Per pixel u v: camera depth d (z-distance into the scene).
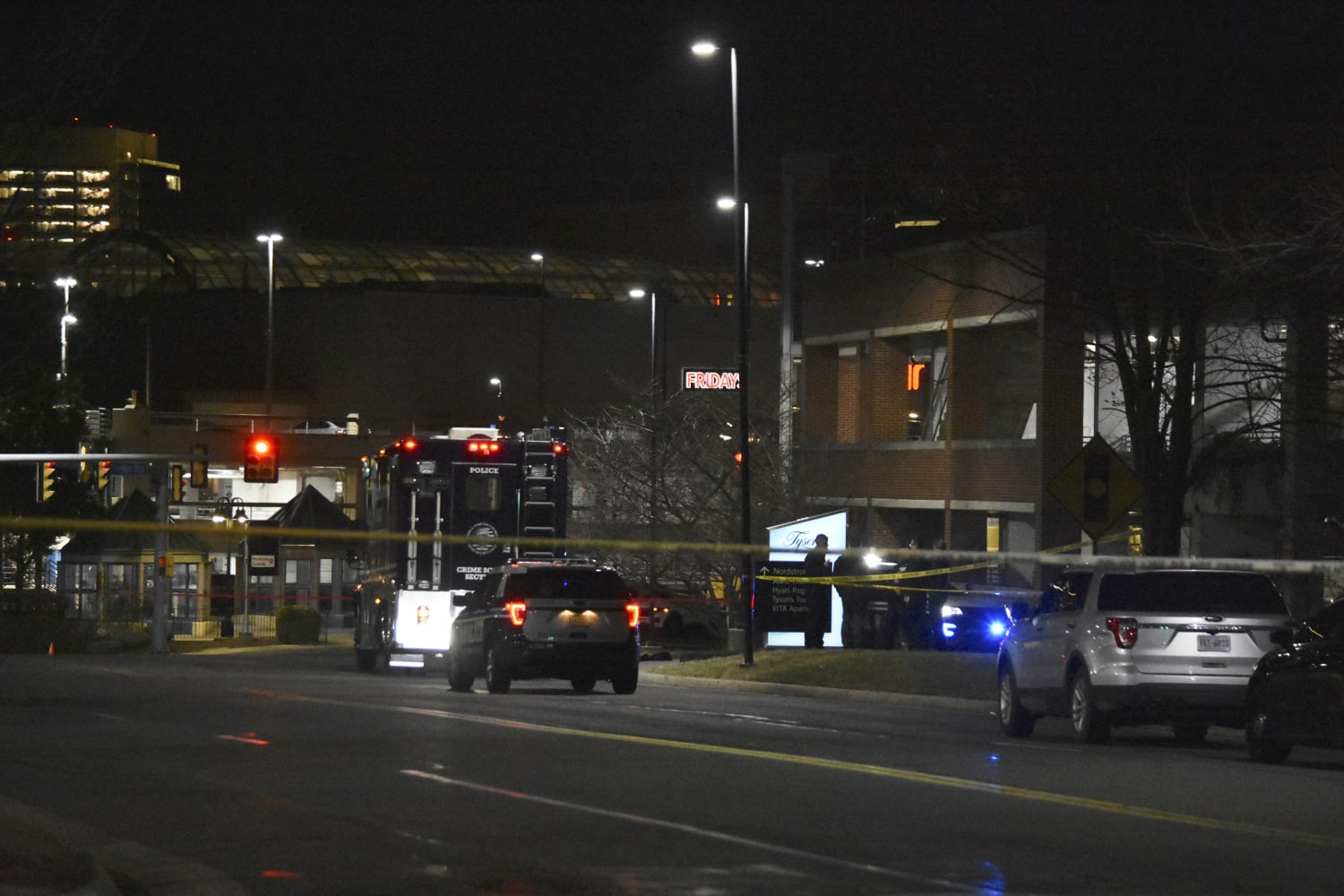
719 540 101.19
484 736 44.41
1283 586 81.50
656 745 41.81
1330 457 80.81
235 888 23.41
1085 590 47.22
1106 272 66.94
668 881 23.50
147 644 129.88
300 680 75.88
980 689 63.19
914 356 107.56
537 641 64.81
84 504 136.25
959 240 97.69
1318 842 27.05
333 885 23.47
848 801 31.59
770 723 50.69
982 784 34.31
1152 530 66.31
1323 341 66.31
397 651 79.94
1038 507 91.38
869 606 86.44
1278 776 36.78
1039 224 70.56
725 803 31.31
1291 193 62.62
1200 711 44.25
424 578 80.31
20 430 129.50
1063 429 91.38
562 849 26.16
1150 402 66.19
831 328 113.44
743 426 77.94
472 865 24.88
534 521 81.00
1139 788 34.06
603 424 113.88
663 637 109.94
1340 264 56.81
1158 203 65.00
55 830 28.41
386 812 30.20
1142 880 23.62
